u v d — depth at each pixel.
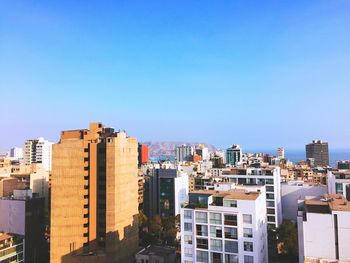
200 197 100.75
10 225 133.50
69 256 117.88
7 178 178.62
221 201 96.50
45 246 141.50
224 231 92.06
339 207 75.56
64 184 120.81
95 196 120.44
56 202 120.25
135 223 134.38
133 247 131.12
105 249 117.69
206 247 93.75
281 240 130.50
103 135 127.94
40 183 195.50
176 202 196.00
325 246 73.06
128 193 129.25
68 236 119.06
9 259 121.62
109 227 117.50
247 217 90.50
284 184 179.88
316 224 73.94
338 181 147.00
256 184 157.50
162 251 124.56
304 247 74.69
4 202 135.62
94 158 121.31
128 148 131.00
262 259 96.50
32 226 134.50
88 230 120.19
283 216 175.25
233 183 150.25
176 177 197.38
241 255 90.00
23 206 131.62
